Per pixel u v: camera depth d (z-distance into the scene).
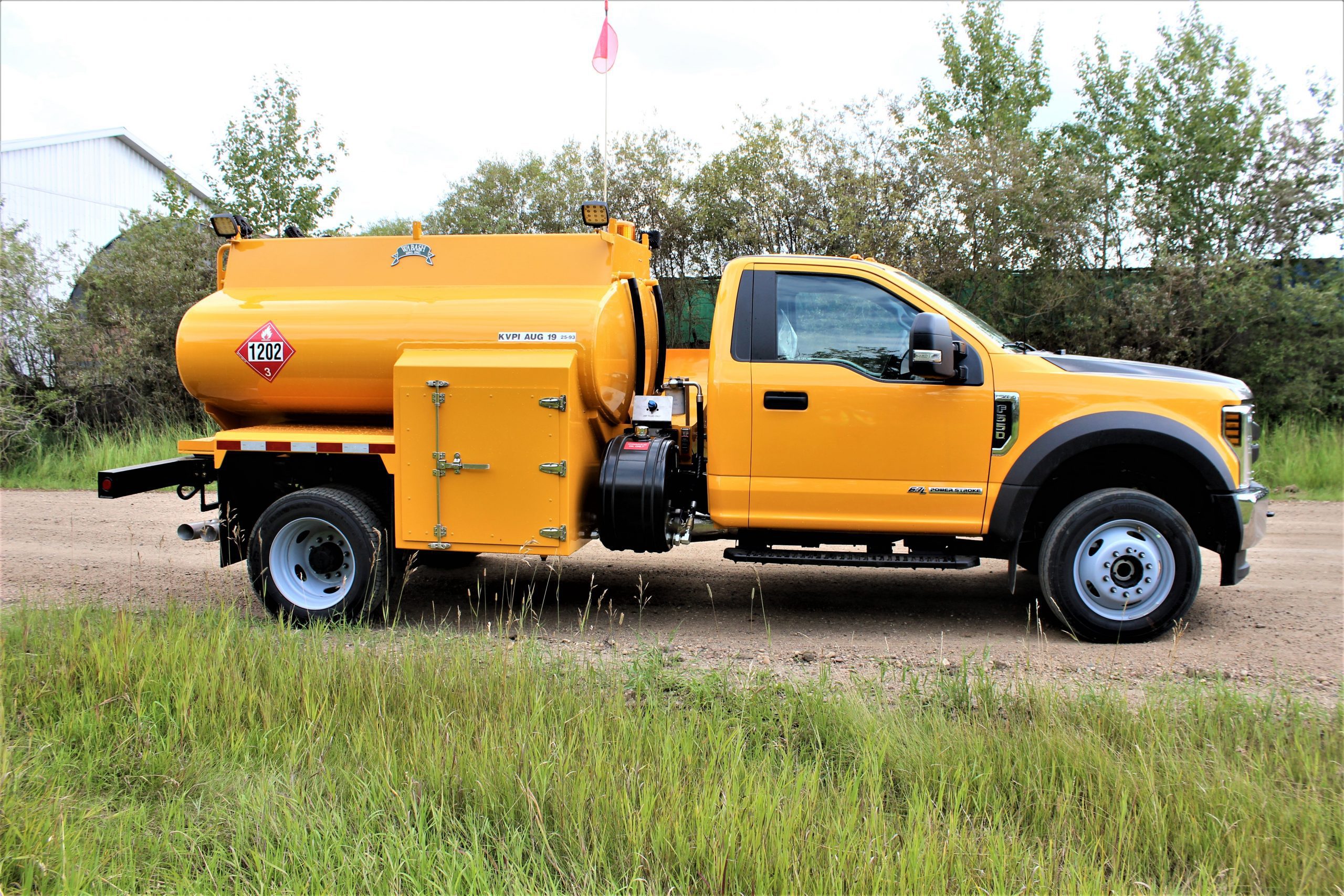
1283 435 13.16
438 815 3.12
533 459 5.69
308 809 3.30
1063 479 6.02
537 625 5.42
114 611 5.63
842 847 2.93
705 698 4.38
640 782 3.35
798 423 5.77
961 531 5.72
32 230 25.25
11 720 4.02
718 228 17.25
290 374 6.19
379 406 6.28
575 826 3.12
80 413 16.05
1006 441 5.64
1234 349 14.88
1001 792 3.45
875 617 6.42
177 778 3.60
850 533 6.01
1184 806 3.20
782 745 3.94
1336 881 2.87
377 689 4.13
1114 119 16.67
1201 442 5.53
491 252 6.30
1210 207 15.56
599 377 5.92
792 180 16.80
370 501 6.12
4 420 14.23
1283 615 6.32
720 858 2.88
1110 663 5.27
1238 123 15.38
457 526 5.80
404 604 6.85
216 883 2.90
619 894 2.82
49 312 15.95
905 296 5.79
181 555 8.60
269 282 6.53
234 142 18.19
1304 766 3.52
